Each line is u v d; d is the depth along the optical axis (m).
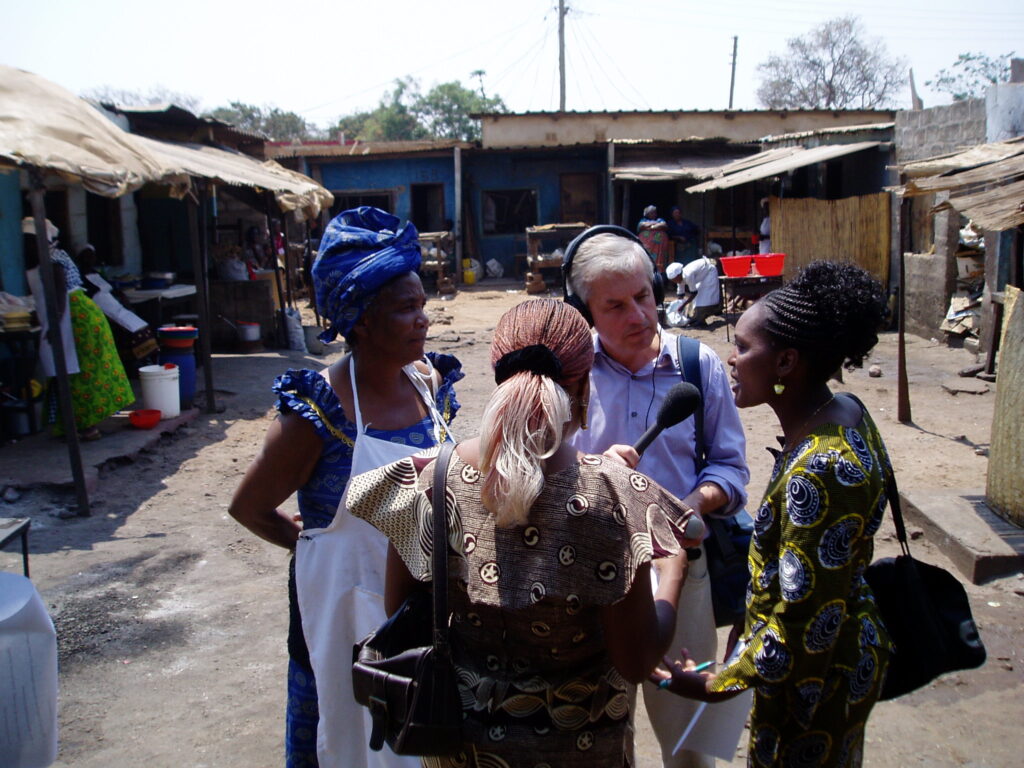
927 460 6.64
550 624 1.58
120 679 3.79
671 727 2.43
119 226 11.36
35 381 7.51
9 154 5.49
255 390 9.89
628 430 2.37
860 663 1.81
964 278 11.15
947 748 3.20
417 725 1.59
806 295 1.78
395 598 1.79
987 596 4.33
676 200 21.94
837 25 41.06
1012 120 9.90
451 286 20.66
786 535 1.71
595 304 2.31
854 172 14.41
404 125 61.38
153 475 6.77
